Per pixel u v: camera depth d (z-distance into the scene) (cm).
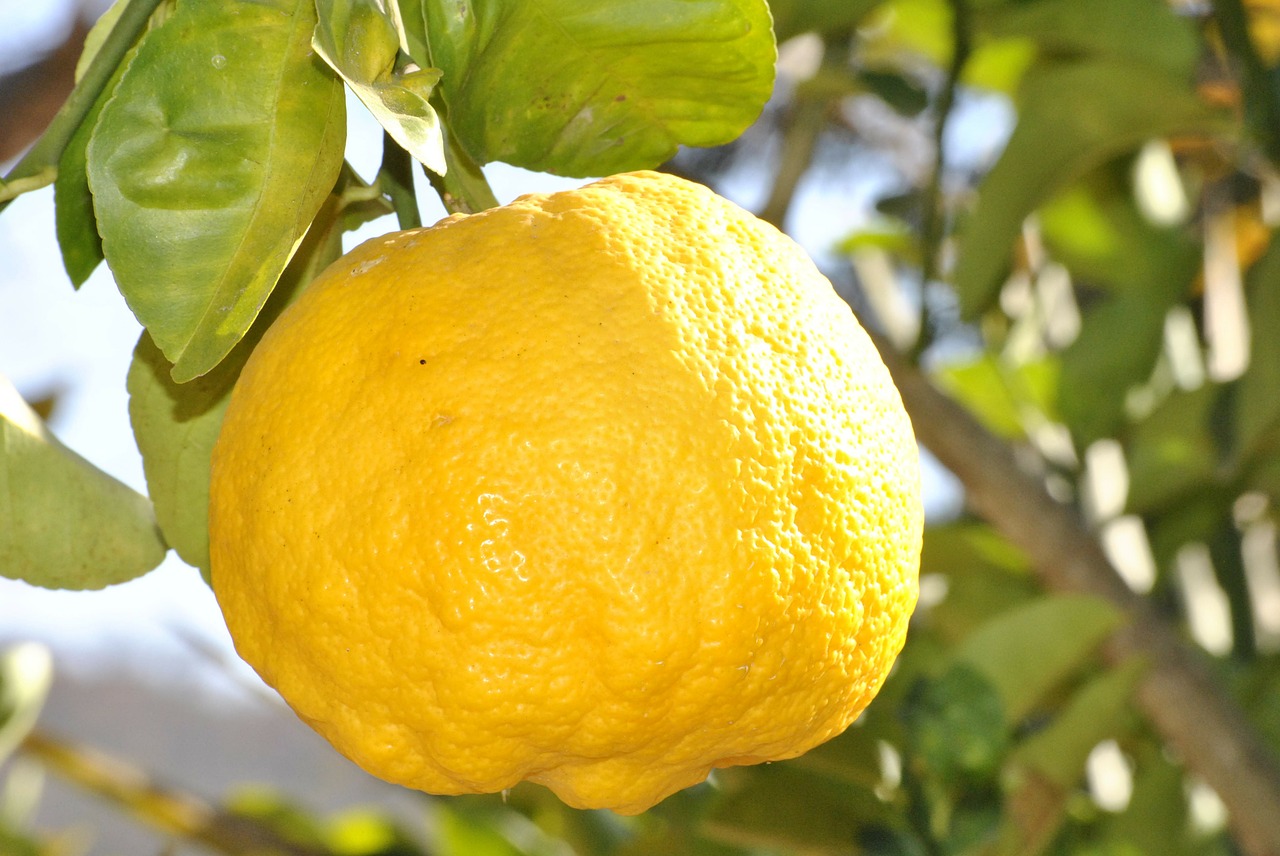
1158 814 72
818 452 43
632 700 42
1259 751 68
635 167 47
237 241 43
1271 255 70
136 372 47
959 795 61
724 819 61
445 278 43
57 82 70
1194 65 69
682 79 46
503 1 45
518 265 43
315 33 42
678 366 42
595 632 42
